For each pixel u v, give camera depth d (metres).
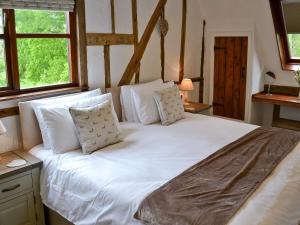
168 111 3.50
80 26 3.27
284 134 3.00
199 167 2.29
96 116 2.74
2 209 2.42
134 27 3.88
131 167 2.32
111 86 3.71
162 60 4.40
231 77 5.01
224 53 5.00
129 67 3.91
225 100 5.16
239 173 2.15
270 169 2.21
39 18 3.01
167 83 4.09
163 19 4.28
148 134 3.13
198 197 1.85
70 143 2.70
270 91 5.07
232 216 1.65
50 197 2.48
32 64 3.02
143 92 3.59
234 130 3.22
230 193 1.88
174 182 2.05
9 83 2.88
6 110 2.77
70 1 3.14
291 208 1.77
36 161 2.59
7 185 2.41
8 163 2.55
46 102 2.87
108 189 2.04
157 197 1.87
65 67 3.31
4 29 2.79
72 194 2.27
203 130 3.24
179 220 1.66
